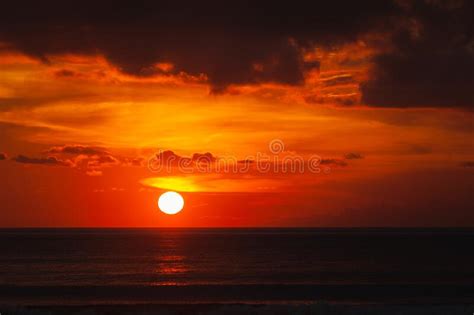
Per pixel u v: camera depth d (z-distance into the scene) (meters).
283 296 47.44
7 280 60.88
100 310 37.50
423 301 44.12
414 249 118.44
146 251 112.88
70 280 60.66
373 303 43.00
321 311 33.38
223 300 45.34
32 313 33.38
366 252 107.62
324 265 78.75
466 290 50.41
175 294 48.78
